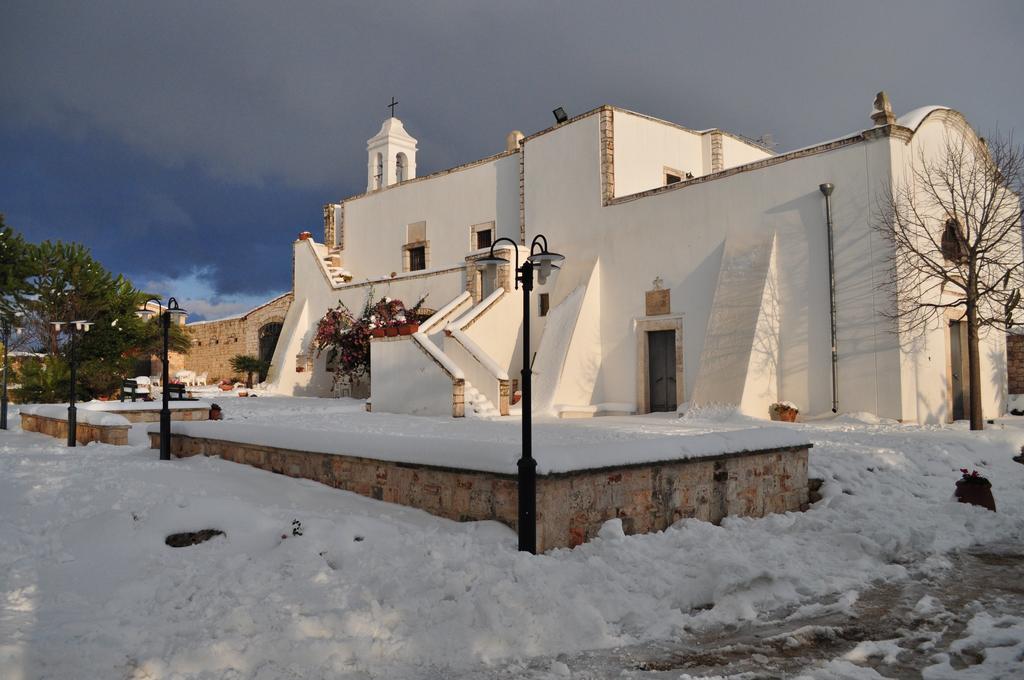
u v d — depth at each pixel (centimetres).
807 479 898
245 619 454
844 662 432
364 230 2928
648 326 1853
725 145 2270
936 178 1568
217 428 1030
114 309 2641
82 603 485
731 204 1709
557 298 2036
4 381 1902
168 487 778
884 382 1456
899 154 1469
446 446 703
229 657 411
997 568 648
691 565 606
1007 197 1636
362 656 431
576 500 646
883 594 573
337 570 556
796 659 444
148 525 627
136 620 457
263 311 3180
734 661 441
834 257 1531
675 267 1806
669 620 502
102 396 2464
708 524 728
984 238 1555
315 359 2755
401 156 3086
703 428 1312
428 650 442
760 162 1659
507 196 2372
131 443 1395
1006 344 1980
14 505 730
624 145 2027
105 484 792
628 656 449
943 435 1244
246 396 2603
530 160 2208
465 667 428
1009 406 1988
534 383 1925
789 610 538
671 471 731
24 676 377
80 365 2439
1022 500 912
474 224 2477
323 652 425
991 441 1218
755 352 1559
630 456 689
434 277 2362
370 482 782
